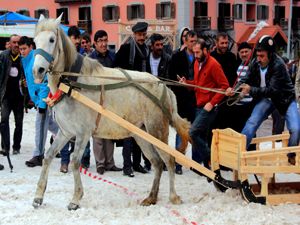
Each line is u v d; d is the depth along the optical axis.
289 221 6.59
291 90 7.71
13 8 47.91
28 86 9.69
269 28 35.91
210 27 39.72
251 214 6.79
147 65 9.36
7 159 10.21
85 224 6.51
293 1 48.41
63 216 6.79
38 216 6.79
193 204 7.38
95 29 43.09
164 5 38.91
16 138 10.88
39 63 6.61
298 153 7.18
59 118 7.09
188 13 38.31
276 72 7.58
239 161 7.09
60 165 9.91
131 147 9.27
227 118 9.52
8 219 6.65
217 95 8.10
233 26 41.69
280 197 7.23
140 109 7.40
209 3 40.00
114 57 9.51
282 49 36.44
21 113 10.84
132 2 40.34
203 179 8.99
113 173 9.45
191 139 8.18
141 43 9.33
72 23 44.66
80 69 7.04
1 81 10.20
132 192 8.10
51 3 45.84
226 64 9.42
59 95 6.91
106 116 6.98
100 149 9.31
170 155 7.40
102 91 7.12
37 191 7.18
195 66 8.51
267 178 7.14
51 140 10.64
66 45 6.92
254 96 7.72
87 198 7.64
